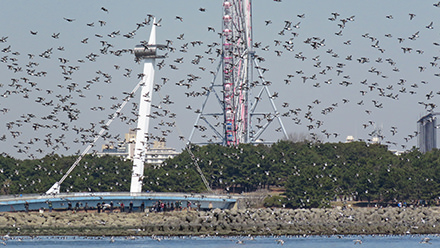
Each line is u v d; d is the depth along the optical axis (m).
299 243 144.50
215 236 157.38
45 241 146.00
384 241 151.38
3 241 143.00
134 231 160.00
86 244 141.62
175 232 160.25
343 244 144.00
